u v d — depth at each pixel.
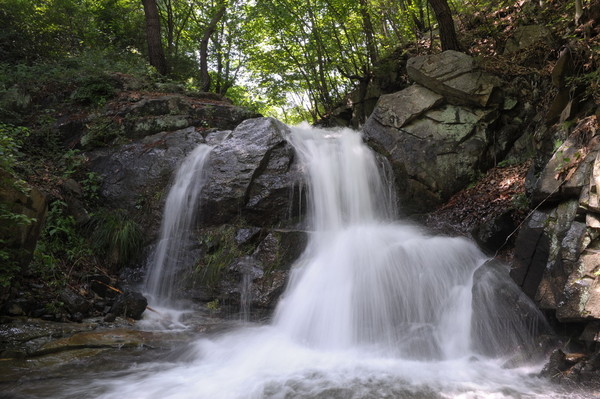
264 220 8.74
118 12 16.67
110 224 8.61
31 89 10.77
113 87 11.14
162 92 11.74
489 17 11.68
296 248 8.14
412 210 9.60
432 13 15.52
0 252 5.63
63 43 13.79
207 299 7.90
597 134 5.81
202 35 20.22
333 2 14.73
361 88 15.73
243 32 18.89
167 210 8.88
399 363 5.88
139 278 8.41
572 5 9.43
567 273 5.31
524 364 5.51
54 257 7.76
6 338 5.72
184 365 5.66
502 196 8.47
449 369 5.62
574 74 7.01
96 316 7.03
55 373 5.20
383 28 16.36
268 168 9.04
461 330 6.46
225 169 8.92
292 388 5.00
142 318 7.23
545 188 6.00
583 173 5.68
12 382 4.88
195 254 8.38
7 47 12.41
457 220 8.62
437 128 9.96
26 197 6.06
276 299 7.51
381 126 10.41
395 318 6.86
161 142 9.79
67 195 8.80
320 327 6.89
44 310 6.58
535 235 5.93
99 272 8.09
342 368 5.66
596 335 4.86
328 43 16.77
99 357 5.67
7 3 12.17
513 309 5.93
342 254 7.78
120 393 4.79
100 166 9.59
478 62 10.30
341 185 9.35
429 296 6.98
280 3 15.82
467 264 7.42
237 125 10.61
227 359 5.89
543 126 7.50
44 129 9.88
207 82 16.89
